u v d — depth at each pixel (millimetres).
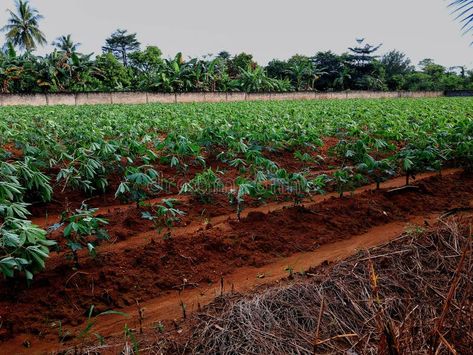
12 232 3615
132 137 10422
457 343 2855
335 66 59125
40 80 34188
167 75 39938
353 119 15320
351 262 4062
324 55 60125
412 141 9617
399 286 3680
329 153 8820
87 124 12719
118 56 74188
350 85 59812
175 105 27172
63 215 4566
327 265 4422
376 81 57188
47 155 7504
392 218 5949
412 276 3848
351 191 7047
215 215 6234
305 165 9305
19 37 46562
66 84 36125
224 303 3617
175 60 40719
